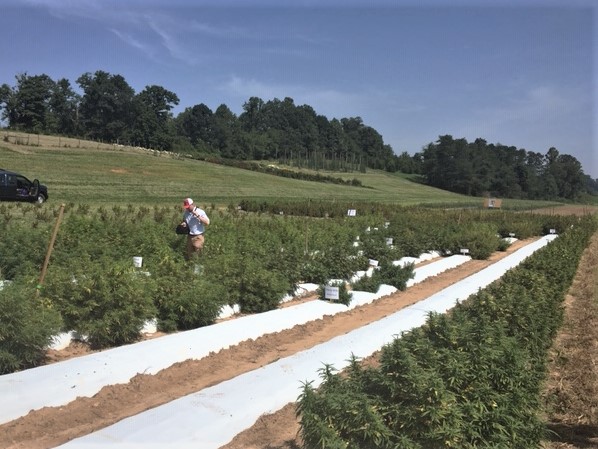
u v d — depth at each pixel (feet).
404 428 12.35
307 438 12.52
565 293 39.47
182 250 40.68
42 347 20.61
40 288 23.57
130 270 25.90
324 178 287.07
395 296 41.57
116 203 107.45
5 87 388.98
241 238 47.14
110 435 15.66
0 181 91.35
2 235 36.55
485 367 13.67
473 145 514.68
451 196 353.31
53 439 15.79
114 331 24.17
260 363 24.03
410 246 61.16
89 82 422.41
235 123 552.82
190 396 18.66
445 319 15.57
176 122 508.53
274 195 181.16
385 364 13.06
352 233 61.46
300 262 39.83
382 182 402.93
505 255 73.56
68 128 421.59
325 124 588.50
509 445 12.96
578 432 17.53
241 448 15.56
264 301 32.53
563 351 26.20
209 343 25.25
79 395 18.81
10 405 17.26
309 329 30.32
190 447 15.28
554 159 499.92
